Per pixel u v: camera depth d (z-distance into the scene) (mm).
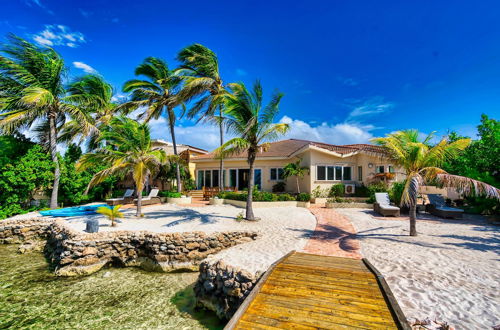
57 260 10039
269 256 7785
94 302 7156
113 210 12305
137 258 10211
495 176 14758
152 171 16156
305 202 18562
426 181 9922
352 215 15133
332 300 4945
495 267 6676
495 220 13438
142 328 5930
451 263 6988
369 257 7602
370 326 4121
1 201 16281
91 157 14945
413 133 10500
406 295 5168
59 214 15859
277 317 4438
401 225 12320
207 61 21391
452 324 4188
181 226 12484
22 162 16609
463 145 9234
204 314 6570
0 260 10711
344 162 21422
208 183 27297
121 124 16172
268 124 13492
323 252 8203
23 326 6000
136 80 22984
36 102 16047
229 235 10594
